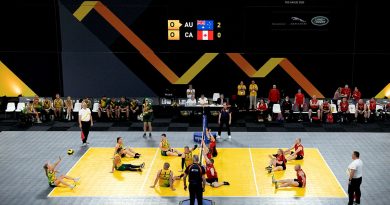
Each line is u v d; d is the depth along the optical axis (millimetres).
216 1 24156
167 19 24391
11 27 24578
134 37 24703
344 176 16031
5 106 24969
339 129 21781
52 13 24438
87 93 25328
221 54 24750
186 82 25156
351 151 18609
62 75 25125
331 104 23500
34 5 24344
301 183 15031
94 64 25000
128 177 16016
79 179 15750
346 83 24781
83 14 24516
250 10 24141
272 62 24750
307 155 18125
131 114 23578
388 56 24375
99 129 21906
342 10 23953
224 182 15320
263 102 23141
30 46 24797
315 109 23109
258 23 24281
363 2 23812
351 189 13461
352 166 13250
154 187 15164
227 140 20203
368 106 22953
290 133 21188
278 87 25031
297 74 24797
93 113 23844
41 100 24094
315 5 23984
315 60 24625
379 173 16297
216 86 25156
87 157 18000
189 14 24312
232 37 24516
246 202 14016
